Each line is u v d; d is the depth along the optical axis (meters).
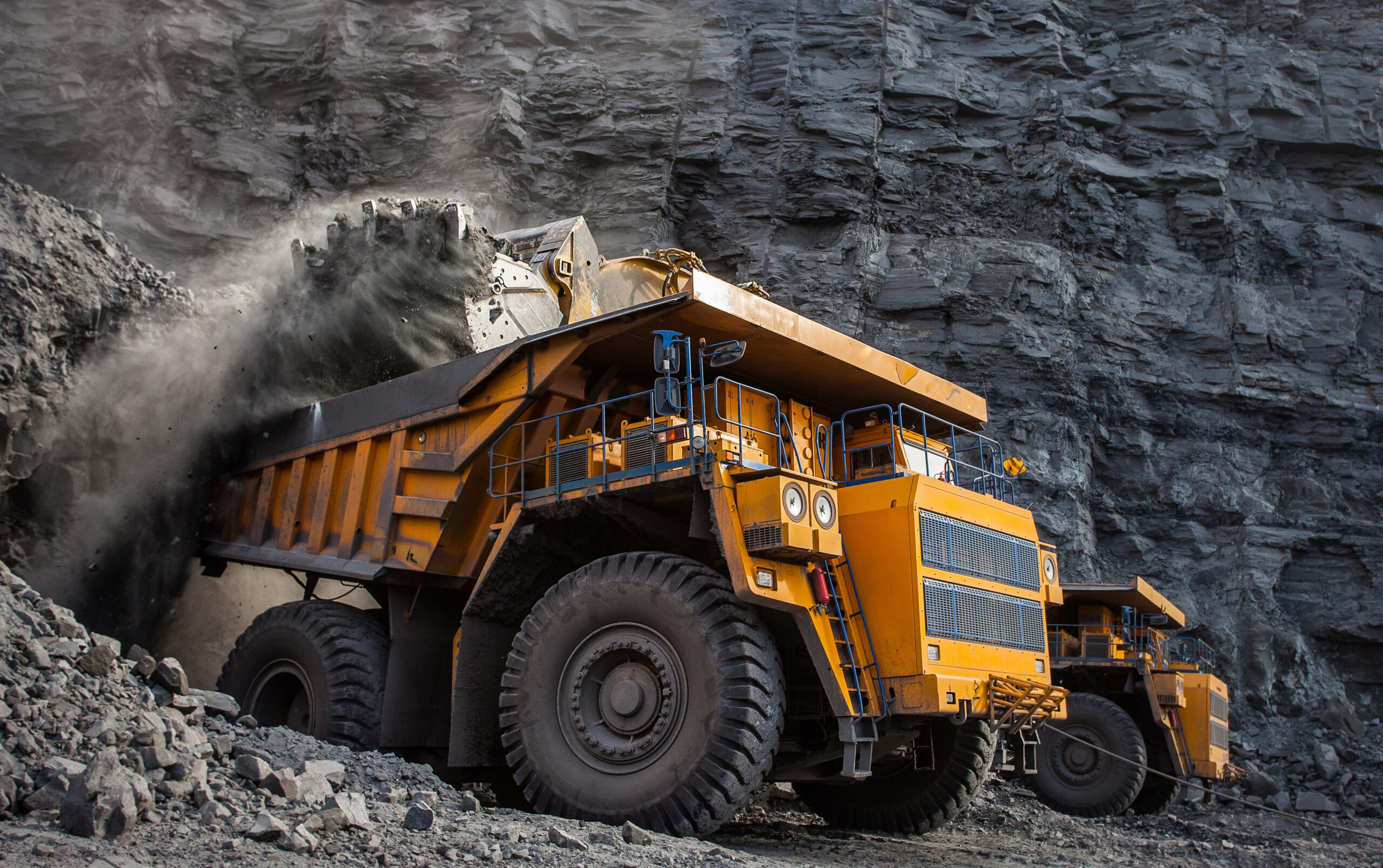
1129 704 12.59
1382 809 13.79
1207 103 22.75
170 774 4.28
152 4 22.27
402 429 7.51
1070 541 18.48
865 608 5.65
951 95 22.16
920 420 7.64
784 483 5.27
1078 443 19.52
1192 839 9.35
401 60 22.20
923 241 20.84
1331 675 19.03
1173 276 21.44
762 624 5.43
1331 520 19.94
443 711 7.64
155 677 5.13
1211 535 19.92
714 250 20.95
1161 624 13.72
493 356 6.86
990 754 7.34
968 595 5.89
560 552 6.45
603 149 21.45
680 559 5.62
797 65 22.72
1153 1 24.06
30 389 7.75
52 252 8.12
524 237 9.52
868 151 21.36
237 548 8.86
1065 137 21.98
